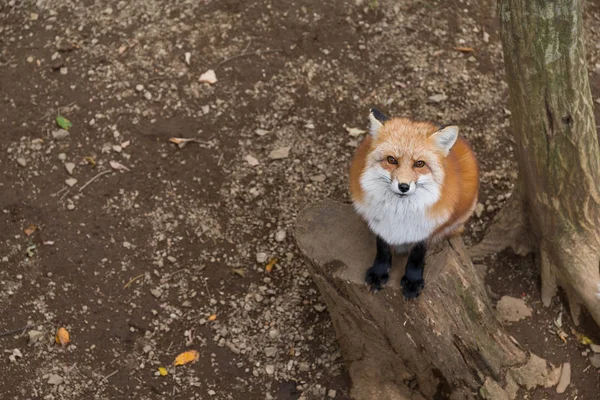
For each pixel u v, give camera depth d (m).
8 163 3.88
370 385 3.50
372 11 4.22
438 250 3.27
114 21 4.19
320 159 3.91
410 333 3.30
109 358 3.55
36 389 3.49
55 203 3.79
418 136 3.08
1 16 4.27
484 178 3.85
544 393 3.41
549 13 3.15
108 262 3.70
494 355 3.35
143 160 3.88
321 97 4.03
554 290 3.57
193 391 3.52
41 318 3.60
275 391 3.54
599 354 3.49
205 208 3.81
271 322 3.64
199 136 3.93
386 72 4.09
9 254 3.71
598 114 3.99
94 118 3.96
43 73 4.07
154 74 4.05
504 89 4.07
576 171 3.37
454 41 4.18
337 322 3.46
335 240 3.34
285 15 4.20
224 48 4.12
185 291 3.68
